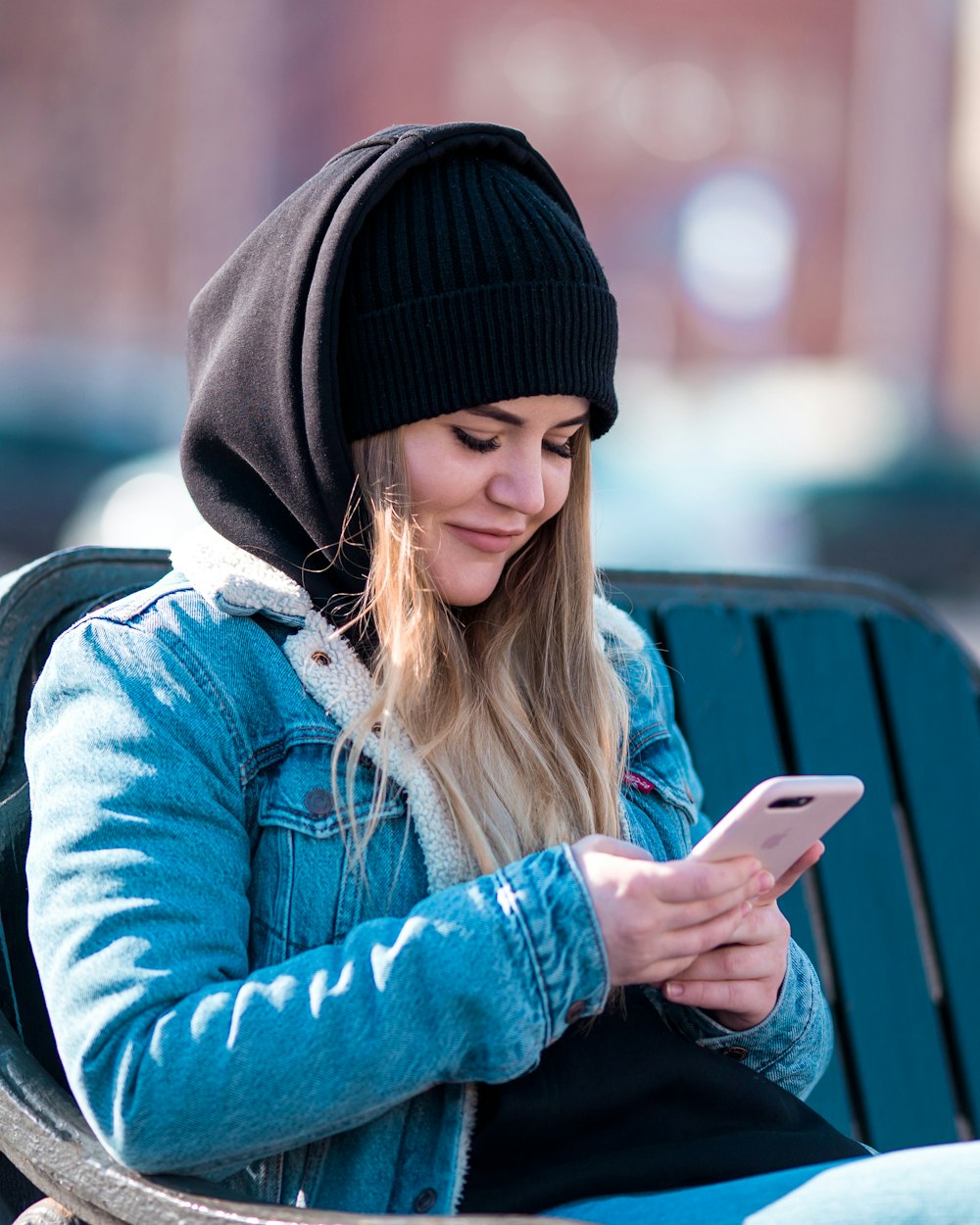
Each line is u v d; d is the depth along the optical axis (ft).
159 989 7.61
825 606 13.30
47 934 7.84
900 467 64.18
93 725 8.25
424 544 9.13
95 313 106.42
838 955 12.62
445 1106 8.22
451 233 8.87
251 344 9.02
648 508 54.39
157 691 8.43
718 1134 8.54
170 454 50.08
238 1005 7.60
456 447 9.01
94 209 106.01
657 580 12.92
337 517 8.94
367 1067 7.55
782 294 115.75
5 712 9.93
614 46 110.22
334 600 9.12
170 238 106.22
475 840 8.63
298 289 8.75
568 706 9.78
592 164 111.96
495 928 7.80
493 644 9.73
